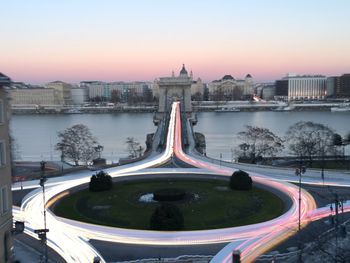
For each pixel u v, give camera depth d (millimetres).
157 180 127312
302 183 119125
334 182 120250
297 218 86438
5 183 52812
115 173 136750
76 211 95000
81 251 70125
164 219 81125
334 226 79750
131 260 67000
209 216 90750
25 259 65875
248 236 76750
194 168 145000
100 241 75125
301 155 167125
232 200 103500
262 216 90562
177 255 69125
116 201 103500
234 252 58500
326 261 61000
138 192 112375
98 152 195500
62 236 77188
